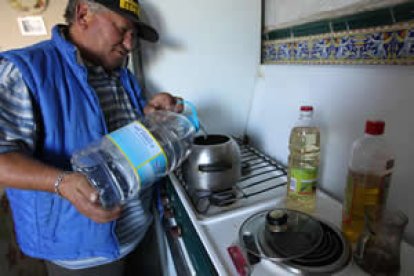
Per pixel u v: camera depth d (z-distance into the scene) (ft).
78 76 2.43
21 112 2.08
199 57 3.95
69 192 1.88
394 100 2.14
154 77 3.87
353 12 2.39
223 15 3.85
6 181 1.90
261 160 3.76
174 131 2.45
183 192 2.88
